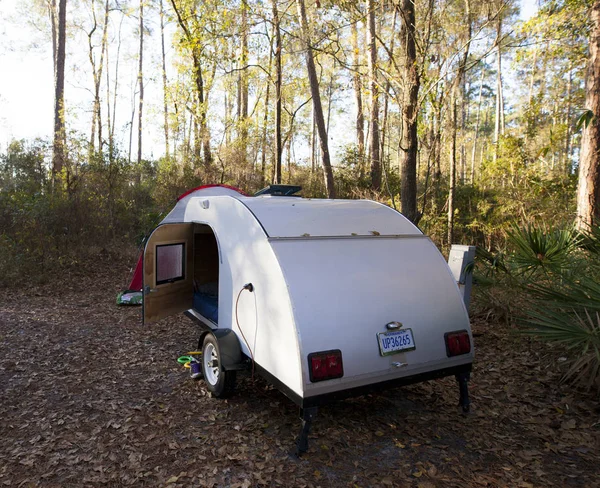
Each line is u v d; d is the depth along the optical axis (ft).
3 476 10.39
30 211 34.91
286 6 39.86
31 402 14.24
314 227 13.16
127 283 32.24
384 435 12.20
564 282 16.31
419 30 25.05
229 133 51.96
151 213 41.39
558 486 10.02
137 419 13.10
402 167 25.44
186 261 18.72
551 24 27.86
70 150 42.86
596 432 12.23
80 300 27.84
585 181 27.50
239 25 40.91
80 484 10.13
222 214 15.07
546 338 14.30
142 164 57.82
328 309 11.23
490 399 14.38
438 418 13.17
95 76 74.13
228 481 10.18
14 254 32.83
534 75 61.46
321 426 12.64
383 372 11.38
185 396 14.69
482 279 20.24
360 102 64.18
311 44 30.83
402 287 12.51
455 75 25.49
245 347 13.28
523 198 41.60
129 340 20.52
